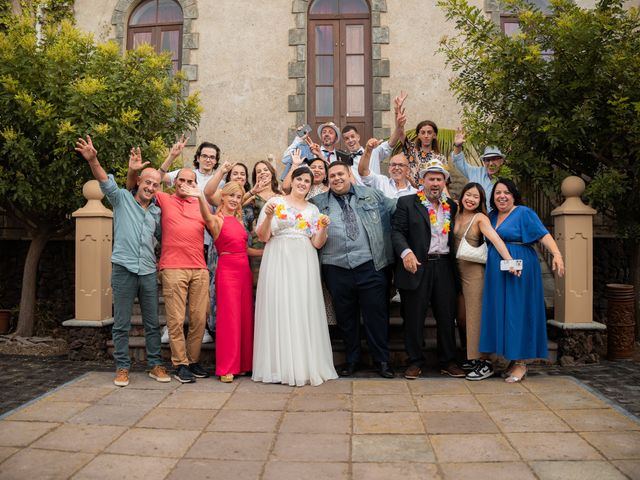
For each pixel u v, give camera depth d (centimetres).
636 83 519
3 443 319
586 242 525
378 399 400
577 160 597
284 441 321
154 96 626
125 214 449
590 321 523
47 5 867
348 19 909
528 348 438
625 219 571
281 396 409
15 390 444
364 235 469
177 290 453
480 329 454
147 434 333
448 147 788
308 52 908
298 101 879
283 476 276
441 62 873
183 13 902
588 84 530
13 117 591
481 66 571
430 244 466
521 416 360
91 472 280
